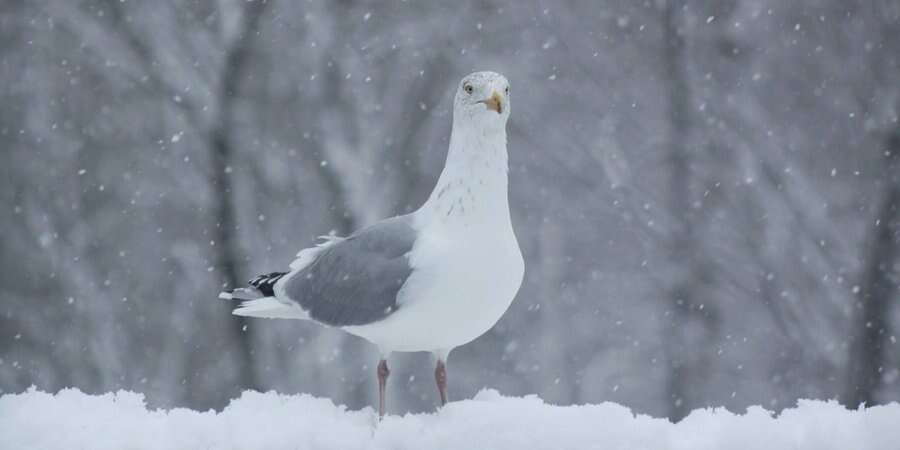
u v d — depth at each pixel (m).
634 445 6.16
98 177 20.55
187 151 20.14
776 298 18.31
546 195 19.77
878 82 18.67
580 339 19.05
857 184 18.83
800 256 18.50
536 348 18.80
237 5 19.38
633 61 20.62
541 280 19.14
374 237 7.44
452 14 20.70
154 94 20.22
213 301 19.34
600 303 19.08
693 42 20.16
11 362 19.84
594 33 20.83
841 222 18.67
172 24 19.91
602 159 19.55
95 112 20.66
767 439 6.25
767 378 18.39
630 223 18.95
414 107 19.97
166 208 20.47
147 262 20.20
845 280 18.20
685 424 6.49
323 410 6.90
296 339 18.11
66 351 19.84
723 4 20.02
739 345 18.56
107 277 20.19
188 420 6.51
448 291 7.03
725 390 18.45
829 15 19.20
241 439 6.23
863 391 17.06
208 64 19.73
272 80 19.94
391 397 17.84
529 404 6.68
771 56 19.80
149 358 19.70
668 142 19.55
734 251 18.69
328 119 19.72
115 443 6.29
